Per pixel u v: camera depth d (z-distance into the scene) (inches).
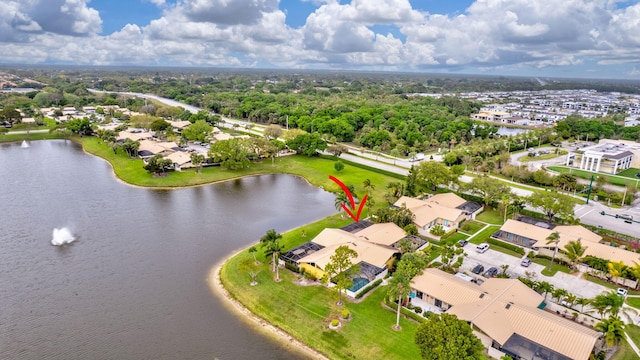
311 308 2810.0
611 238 3981.3
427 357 2065.7
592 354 2283.5
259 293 2989.7
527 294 2800.2
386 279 3233.3
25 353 2390.5
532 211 4672.7
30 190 5428.2
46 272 3324.3
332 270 2797.7
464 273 3302.2
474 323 2432.3
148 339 2524.6
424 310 2800.2
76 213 4665.4
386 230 3860.7
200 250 3782.0
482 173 6520.7
